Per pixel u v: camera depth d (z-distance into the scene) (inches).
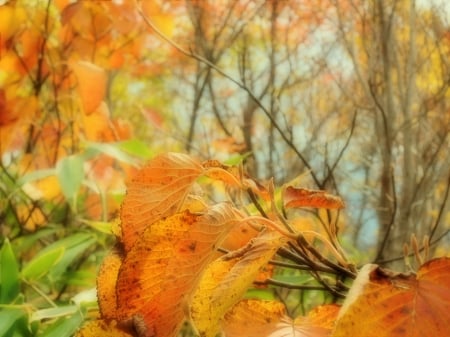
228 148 107.0
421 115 85.2
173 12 110.8
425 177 86.0
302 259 35.5
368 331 27.6
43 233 71.5
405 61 90.3
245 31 124.1
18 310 46.9
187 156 33.5
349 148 122.5
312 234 33.8
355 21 97.0
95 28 83.5
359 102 110.3
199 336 30.0
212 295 29.9
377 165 108.6
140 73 160.6
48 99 87.9
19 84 81.4
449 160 88.5
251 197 34.2
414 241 34.1
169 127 168.2
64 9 79.8
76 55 84.8
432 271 28.5
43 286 67.9
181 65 164.2
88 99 73.0
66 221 79.7
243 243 35.4
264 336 32.3
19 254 79.0
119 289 30.3
